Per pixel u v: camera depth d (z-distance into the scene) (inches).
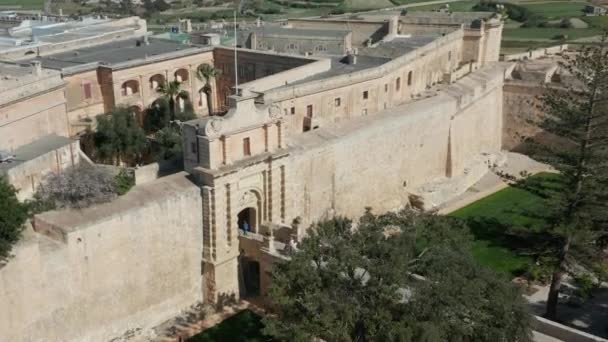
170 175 2110.0
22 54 3580.2
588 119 2185.0
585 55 2266.2
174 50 3779.5
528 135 3924.7
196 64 3801.7
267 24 4916.3
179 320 2097.7
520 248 2588.6
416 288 1428.4
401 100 3535.9
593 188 2176.4
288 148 2271.2
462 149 3469.5
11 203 1660.9
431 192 3063.5
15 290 1649.9
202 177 2078.0
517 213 2970.0
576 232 2119.8
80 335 1840.6
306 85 2928.2
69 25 4571.9
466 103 3432.6
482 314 1419.8
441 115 3198.8
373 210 2856.8
